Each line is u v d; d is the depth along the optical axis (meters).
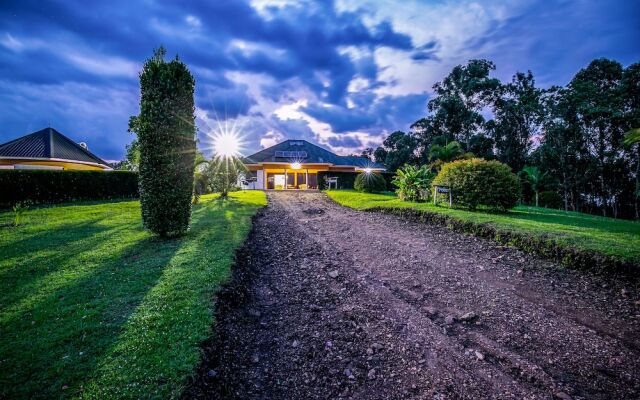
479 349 3.57
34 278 4.75
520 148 37.62
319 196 20.92
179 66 7.29
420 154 47.12
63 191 14.63
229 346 3.50
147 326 3.41
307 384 3.08
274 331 4.01
